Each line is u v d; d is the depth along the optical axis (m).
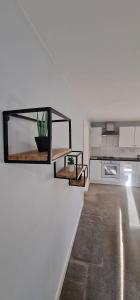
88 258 2.01
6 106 0.75
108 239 2.38
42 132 0.97
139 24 0.97
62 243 1.75
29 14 0.91
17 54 0.83
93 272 1.81
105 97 2.57
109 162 5.18
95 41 1.13
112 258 2.01
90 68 1.56
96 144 5.46
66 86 1.92
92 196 4.14
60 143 1.68
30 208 0.98
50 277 1.37
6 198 0.75
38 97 1.10
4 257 0.73
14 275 0.81
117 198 4.00
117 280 1.70
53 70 1.42
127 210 3.33
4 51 0.73
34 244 1.04
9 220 0.77
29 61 0.97
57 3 0.83
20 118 0.89
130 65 1.50
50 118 0.77
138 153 5.45
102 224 2.79
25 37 0.92
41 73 1.15
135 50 1.25
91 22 0.96
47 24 0.98
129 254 2.07
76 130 2.58
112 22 0.96
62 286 1.65
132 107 3.35
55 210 1.48
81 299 1.52
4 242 0.73
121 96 2.52
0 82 0.70
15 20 0.81
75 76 1.75
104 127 5.68
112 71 1.63
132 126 5.36
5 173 0.75
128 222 2.86
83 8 0.86
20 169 0.86
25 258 0.92
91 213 3.19
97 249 2.17
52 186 1.39
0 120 0.71
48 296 1.33
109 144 5.67
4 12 0.72
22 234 0.89
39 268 1.13
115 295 1.55
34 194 1.03
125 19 0.93
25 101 0.92
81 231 2.58
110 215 3.11
